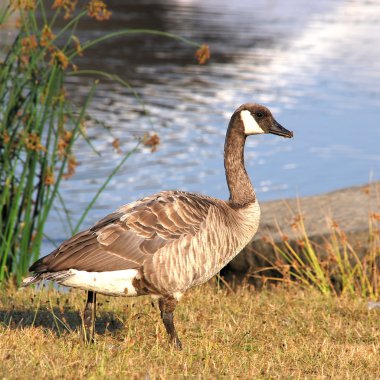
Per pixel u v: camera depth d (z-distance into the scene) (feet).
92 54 150.20
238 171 38.06
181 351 34.27
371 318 43.62
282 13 233.35
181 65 144.87
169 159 90.48
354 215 56.65
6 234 48.62
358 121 109.19
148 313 41.24
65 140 49.19
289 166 89.97
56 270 31.42
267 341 38.19
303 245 52.24
